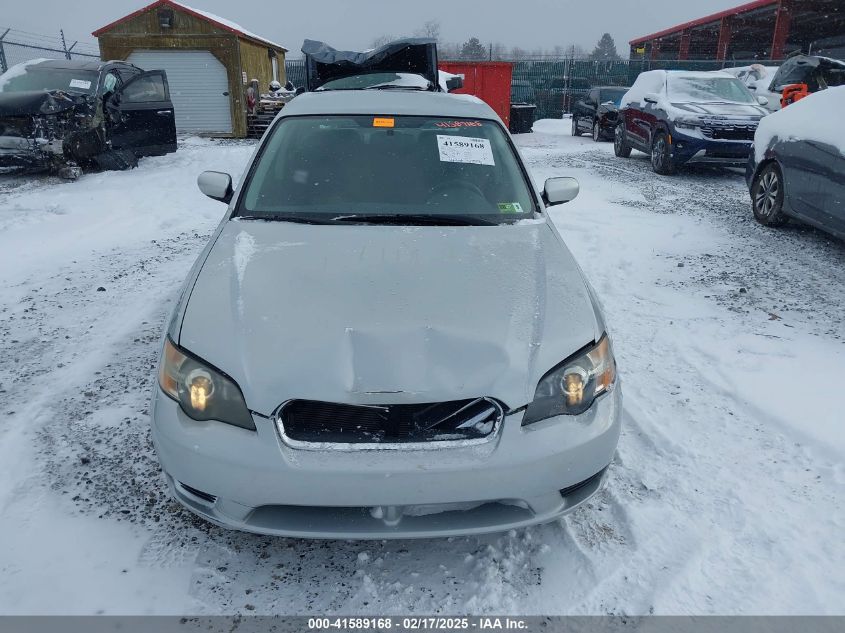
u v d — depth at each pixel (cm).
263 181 313
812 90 1333
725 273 532
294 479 188
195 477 197
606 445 211
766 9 2545
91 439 289
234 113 1772
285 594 208
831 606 204
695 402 330
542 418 203
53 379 347
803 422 306
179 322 219
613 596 208
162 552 224
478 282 237
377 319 213
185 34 1714
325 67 864
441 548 229
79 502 247
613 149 1562
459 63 1998
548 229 295
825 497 255
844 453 281
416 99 378
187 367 204
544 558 225
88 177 988
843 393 334
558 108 2741
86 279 522
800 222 658
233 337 207
